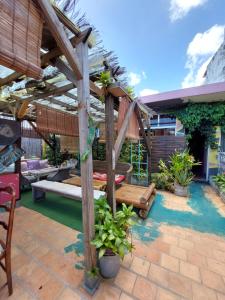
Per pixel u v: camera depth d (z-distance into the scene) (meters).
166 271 1.69
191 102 5.57
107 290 1.46
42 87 2.29
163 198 4.02
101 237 1.50
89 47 1.47
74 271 1.66
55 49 1.36
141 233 2.43
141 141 5.41
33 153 6.54
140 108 3.13
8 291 1.42
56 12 1.10
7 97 2.88
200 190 4.80
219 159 5.39
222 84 4.56
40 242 2.13
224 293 1.47
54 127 3.59
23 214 2.96
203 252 2.02
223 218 2.97
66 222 2.68
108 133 1.91
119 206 3.24
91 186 1.48
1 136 2.94
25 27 0.96
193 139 7.14
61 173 4.89
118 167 4.53
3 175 3.09
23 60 0.95
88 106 1.43
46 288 1.47
